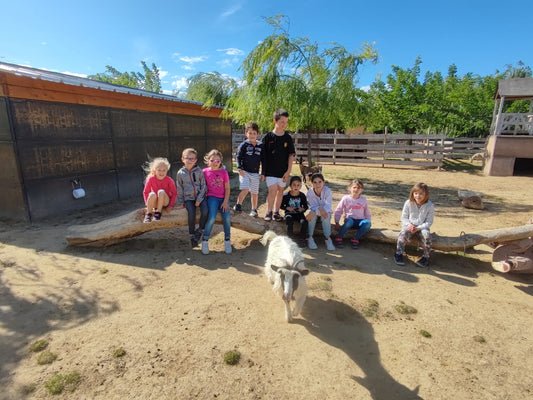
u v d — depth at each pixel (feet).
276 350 9.53
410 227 15.46
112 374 8.45
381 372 8.82
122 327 10.34
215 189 16.30
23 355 9.03
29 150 19.85
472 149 66.74
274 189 17.80
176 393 7.93
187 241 17.79
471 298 12.71
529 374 8.83
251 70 30.55
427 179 43.73
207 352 9.34
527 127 47.73
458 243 15.72
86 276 13.57
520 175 48.16
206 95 66.39
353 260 15.93
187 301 11.91
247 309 11.52
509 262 13.93
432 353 9.58
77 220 21.13
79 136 23.07
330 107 32.63
